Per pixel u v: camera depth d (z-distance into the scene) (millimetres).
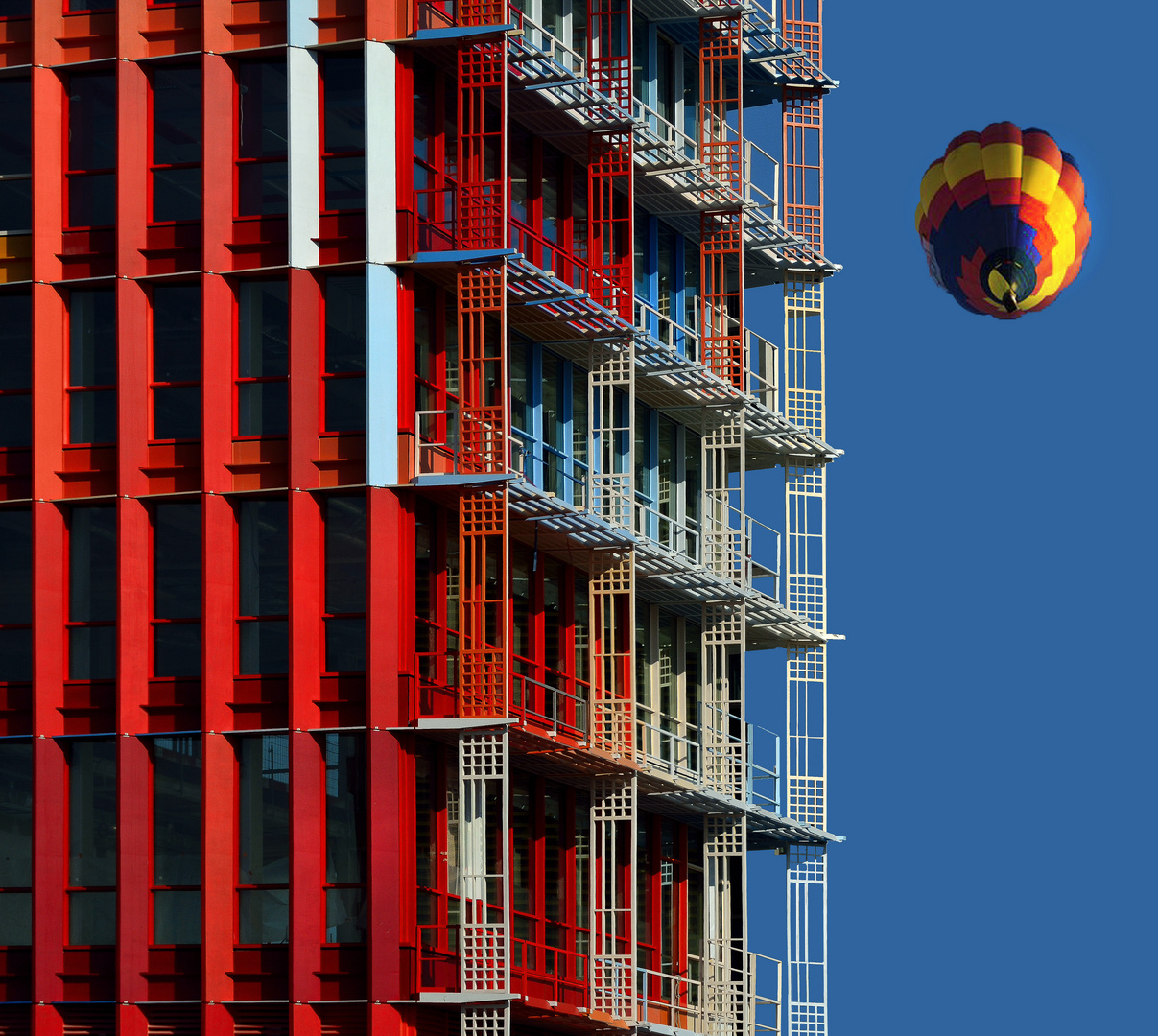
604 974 102875
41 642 91875
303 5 93500
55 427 93062
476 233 94625
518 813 100000
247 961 89250
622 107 103688
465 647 92938
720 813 113188
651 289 112562
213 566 90938
